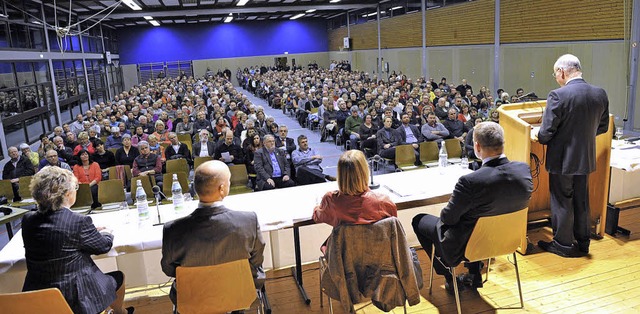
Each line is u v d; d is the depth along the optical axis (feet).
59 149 22.74
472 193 7.84
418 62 59.47
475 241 8.07
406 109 30.45
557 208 10.87
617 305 8.86
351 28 83.51
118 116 33.27
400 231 7.20
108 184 16.28
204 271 6.77
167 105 38.40
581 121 9.91
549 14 35.76
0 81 29.09
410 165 20.01
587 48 32.50
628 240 11.60
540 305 9.00
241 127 27.32
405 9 61.67
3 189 17.87
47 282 6.72
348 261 7.14
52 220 6.81
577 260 10.71
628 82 29.32
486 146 8.13
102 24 70.49
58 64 44.16
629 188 14.19
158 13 58.13
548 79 36.86
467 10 47.24
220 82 68.08
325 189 11.12
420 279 8.02
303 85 56.75
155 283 10.85
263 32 93.76
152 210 10.44
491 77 44.34
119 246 8.29
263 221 8.96
